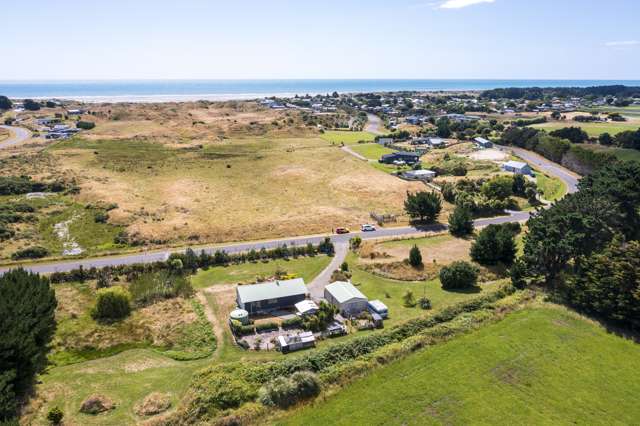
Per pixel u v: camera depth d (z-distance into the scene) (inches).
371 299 2186.3
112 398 1417.3
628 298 1843.0
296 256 2746.1
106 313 1969.7
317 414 1365.7
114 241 2906.0
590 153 4719.5
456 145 6250.0
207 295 2213.3
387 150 6038.4
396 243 2965.1
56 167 4566.9
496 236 2586.1
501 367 1598.2
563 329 1852.9
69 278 2320.4
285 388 1422.2
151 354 1712.6
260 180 4527.6
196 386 1460.4
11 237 2864.2
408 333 1833.2
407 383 1509.6
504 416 1360.7
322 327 1921.8
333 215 3476.9
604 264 1974.7
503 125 7480.3
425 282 2401.6
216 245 2906.0
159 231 3053.6
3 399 1214.3
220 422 1314.0
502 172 4670.3
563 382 1524.4
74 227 3112.7
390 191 4124.0
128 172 4594.0
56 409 1304.1
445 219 3494.1
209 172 4763.8
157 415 1342.3
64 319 1937.7
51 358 1663.4
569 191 4192.9
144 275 2377.0
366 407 1396.4
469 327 1856.5
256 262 2652.6
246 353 1717.5
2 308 1507.1
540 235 2354.8
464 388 1486.2
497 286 2281.0
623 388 1507.1
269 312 2071.9
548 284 2269.9
